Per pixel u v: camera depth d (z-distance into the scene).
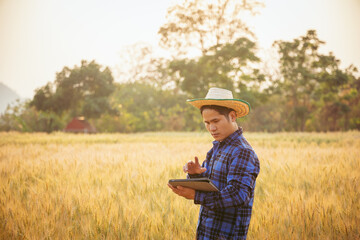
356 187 4.96
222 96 2.32
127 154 10.12
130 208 4.05
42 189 5.17
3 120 55.50
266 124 62.56
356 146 14.16
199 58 42.53
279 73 52.19
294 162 7.83
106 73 50.94
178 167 7.17
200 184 2.01
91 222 3.79
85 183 5.75
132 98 67.50
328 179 5.65
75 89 48.44
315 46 48.78
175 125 60.34
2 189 5.14
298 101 57.34
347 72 49.75
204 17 44.72
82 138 24.73
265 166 6.81
